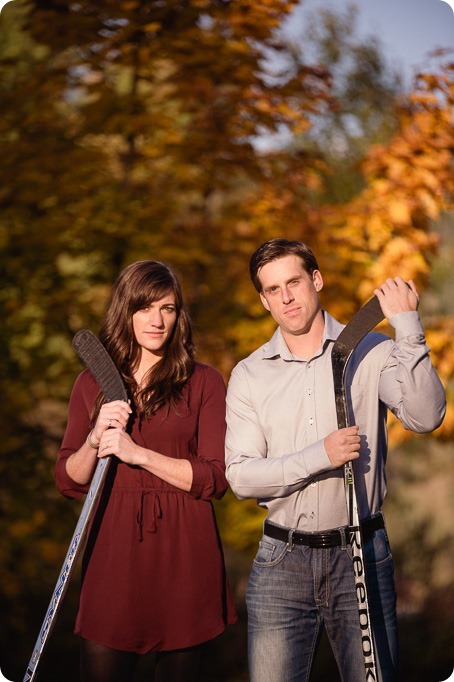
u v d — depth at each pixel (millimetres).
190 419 6098
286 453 5836
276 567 5762
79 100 14305
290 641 5719
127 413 5816
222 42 12906
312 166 13703
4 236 12953
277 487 5594
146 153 13039
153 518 5871
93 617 5828
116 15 12742
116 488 5949
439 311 16531
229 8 12969
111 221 12578
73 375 13461
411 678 16719
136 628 5789
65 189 12906
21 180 12953
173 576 5863
